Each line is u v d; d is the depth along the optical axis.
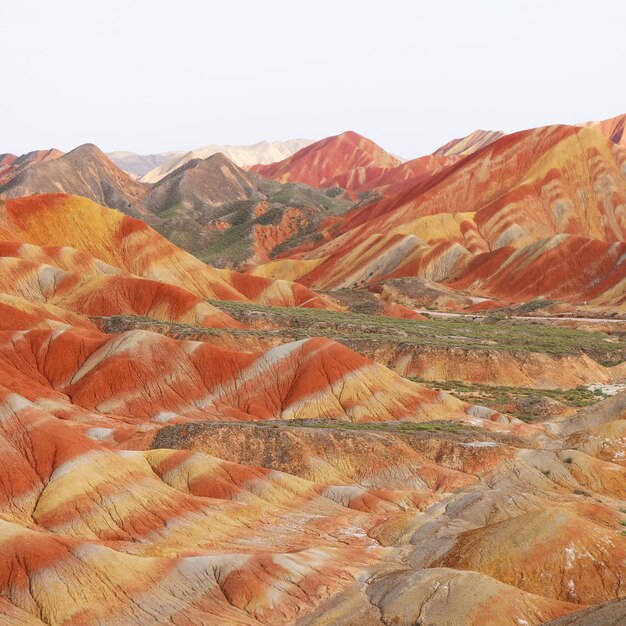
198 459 54.16
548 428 76.50
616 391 101.06
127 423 74.25
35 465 47.97
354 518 51.81
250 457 60.38
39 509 45.66
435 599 36.94
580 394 99.75
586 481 60.97
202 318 121.25
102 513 45.91
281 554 41.34
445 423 74.88
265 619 37.06
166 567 39.19
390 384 82.12
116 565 38.06
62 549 38.16
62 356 85.00
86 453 48.97
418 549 46.19
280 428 63.22
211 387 82.88
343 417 78.44
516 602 36.44
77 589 36.47
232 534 47.41
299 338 110.56
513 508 51.28
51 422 50.38
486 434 69.62
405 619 36.38
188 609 37.06
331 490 55.88
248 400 81.62
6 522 38.78
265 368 83.88
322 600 38.81
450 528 48.50
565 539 42.00
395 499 55.62
